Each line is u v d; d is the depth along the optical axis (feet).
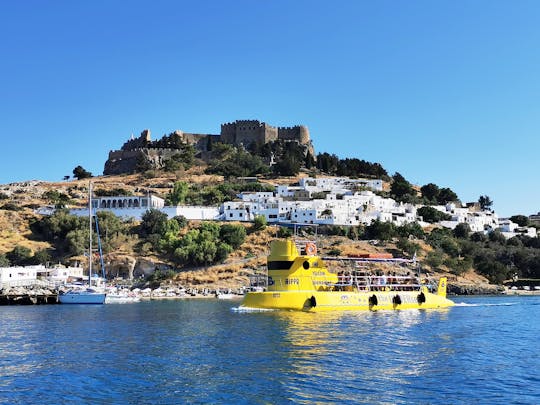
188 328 235.61
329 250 586.04
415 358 170.30
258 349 181.16
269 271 306.55
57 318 289.74
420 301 350.84
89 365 158.30
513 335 226.79
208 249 554.46
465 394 129.39
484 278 622.95
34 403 122.01
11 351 181.57
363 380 140.67
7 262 540.93
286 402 121.80
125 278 552.41
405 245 612.70
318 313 290.97
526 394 129.90
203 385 135.23
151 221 623.36
